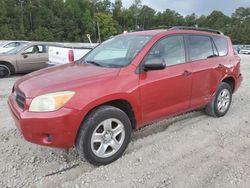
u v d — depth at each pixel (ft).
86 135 11.53
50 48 33.30
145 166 12.33
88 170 11.99
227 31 346.54
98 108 11.91
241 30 336.49
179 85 14.88
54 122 10.79
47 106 10.85
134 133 15.75
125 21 386.93
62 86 11.34
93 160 11.96
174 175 11.69
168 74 14.26
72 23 314.76
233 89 19.76
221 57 18.25
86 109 11.29
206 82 16.83
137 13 393.09
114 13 386.11
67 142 11.24
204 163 12.69
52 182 11.14
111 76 12.38
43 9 302.66
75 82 11.66
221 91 18.31
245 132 16.43
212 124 17.53
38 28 290.15
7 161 12.55
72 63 15.26
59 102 10.91
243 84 32.55
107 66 13.53
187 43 15.92
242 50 147.13
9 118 18.07
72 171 11.91
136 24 392.06
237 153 13.70
